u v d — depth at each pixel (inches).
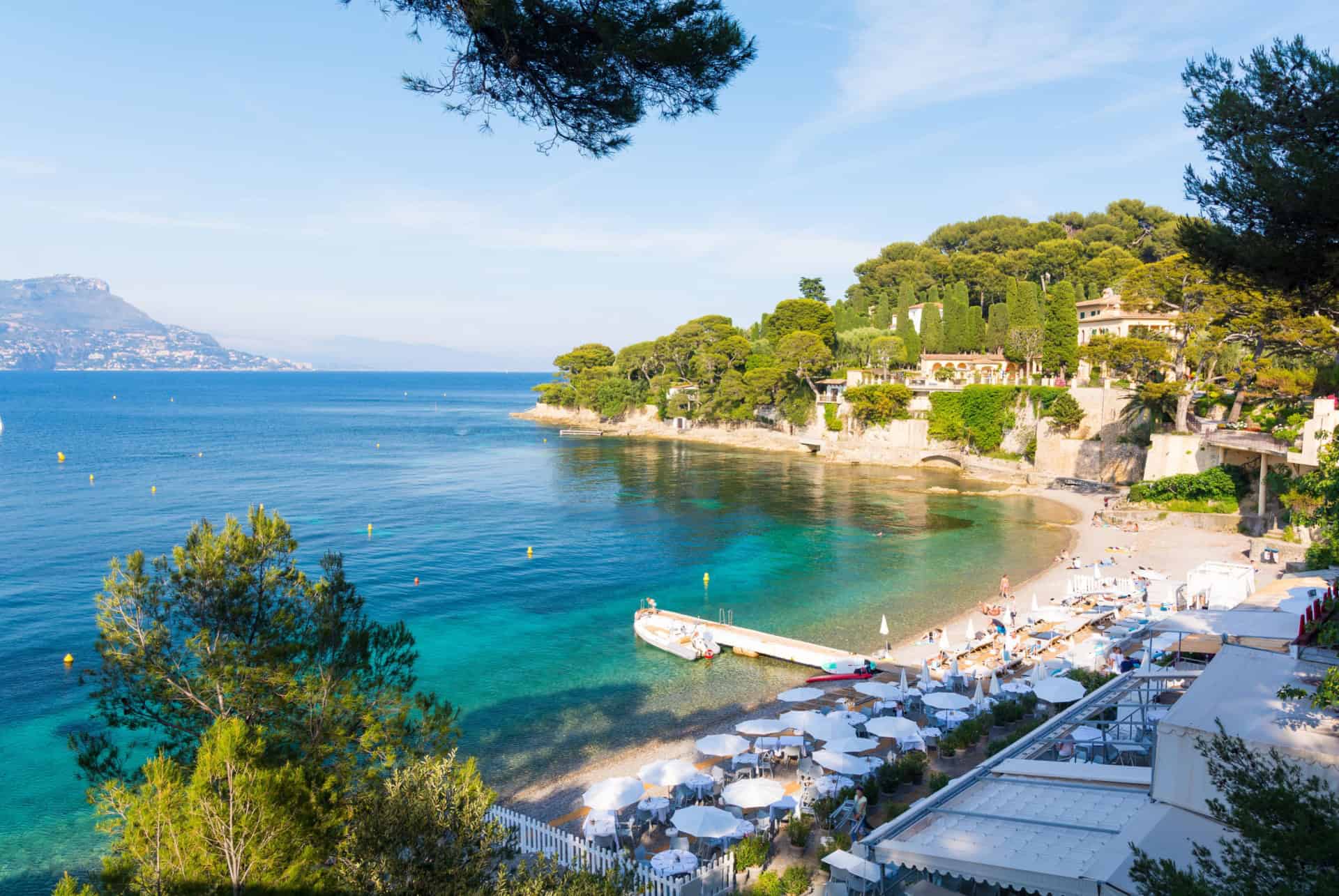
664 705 1471.5
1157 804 578.2
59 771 1192.2
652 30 473.1
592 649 1777.8
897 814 946.1
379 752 626.2
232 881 448.5
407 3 460.1
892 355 5565.9
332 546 2775.6
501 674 1631.4
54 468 4638.3
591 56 476.1
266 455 5452.8
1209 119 612.7
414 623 1956.2
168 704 629.9
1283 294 653.9
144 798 469.1
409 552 2701.8
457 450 5797.2
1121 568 2341.3
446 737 673.0
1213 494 2891.2
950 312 5831.7
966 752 1160.2
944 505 3553.2
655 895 796.0
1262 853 357.4
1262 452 2566.4
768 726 1151.6
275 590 691.4
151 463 4933.6
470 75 489.7
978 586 2261.3
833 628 1931.6
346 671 657.6
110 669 624.7
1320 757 504.7
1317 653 684.1
